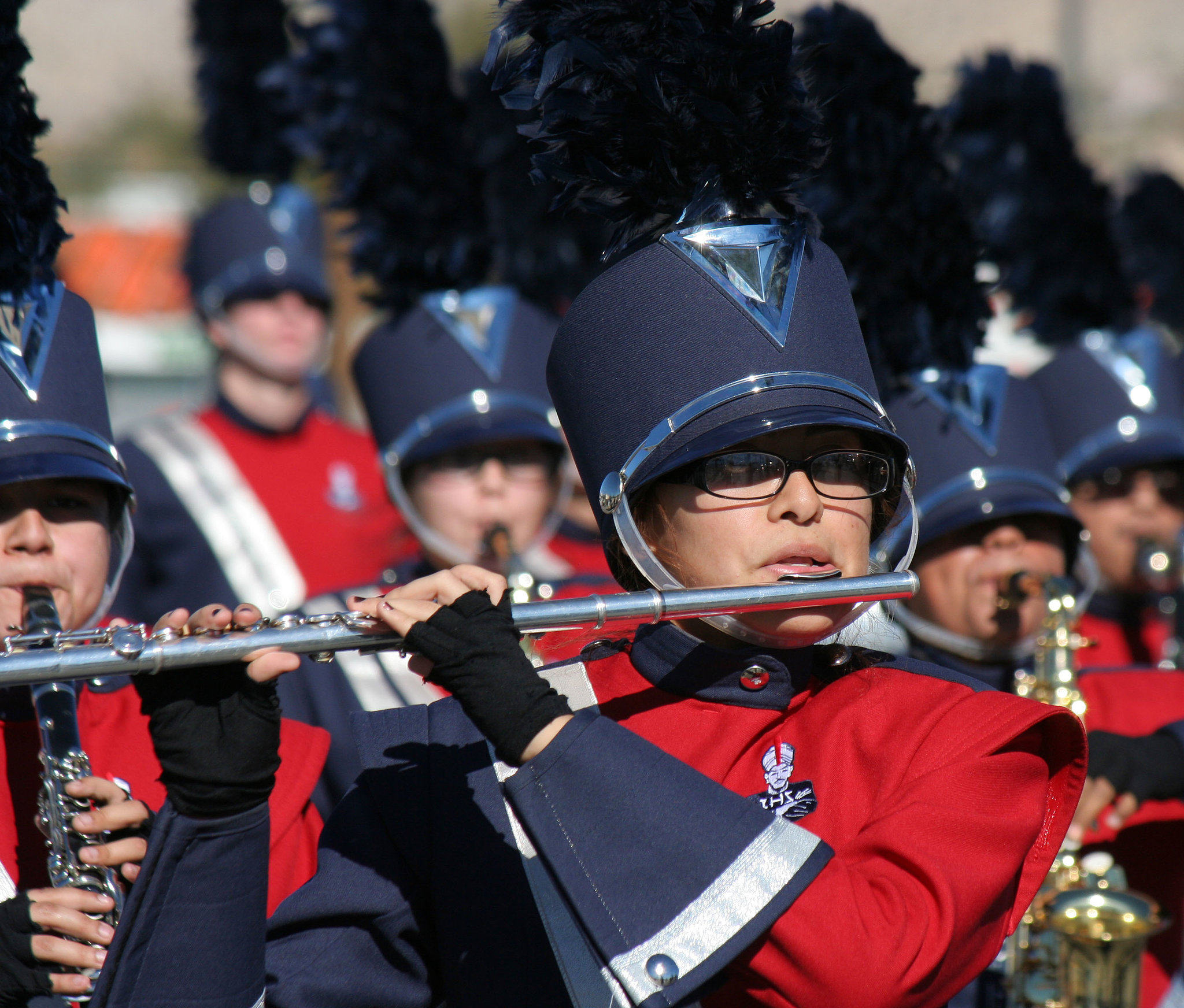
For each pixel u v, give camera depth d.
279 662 7.51
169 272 52.22
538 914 7.97
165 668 7.54
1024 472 13.55
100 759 10.28
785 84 8.80
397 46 17.75
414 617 7.64
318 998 7.98
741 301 8.50
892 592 8.07
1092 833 13.02
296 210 25.39
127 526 10.52
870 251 13.09
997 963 11.72
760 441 8.36
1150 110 91.00
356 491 24.53
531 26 8.91
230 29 25.98
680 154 8.76
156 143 90.75
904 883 7.48
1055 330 19.20
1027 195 19.05
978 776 7.98
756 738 8.60
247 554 23.50
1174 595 17.53
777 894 7.21
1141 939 11.41
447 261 17.31
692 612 7.82
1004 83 19.16
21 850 9.79
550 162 8.83
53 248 10.26
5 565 9.80
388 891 8.21
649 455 8.43
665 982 7.07
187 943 7.41
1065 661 12.97
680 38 8.70
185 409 25.14
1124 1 96.19
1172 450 17.38
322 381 29.36
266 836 7.69
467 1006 7.92
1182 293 24.33
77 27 101.75
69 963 8.45
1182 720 13.51
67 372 10.19
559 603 7.78
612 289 8.79
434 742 8.64
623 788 7.41
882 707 8.62
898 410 13.66
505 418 15.95
